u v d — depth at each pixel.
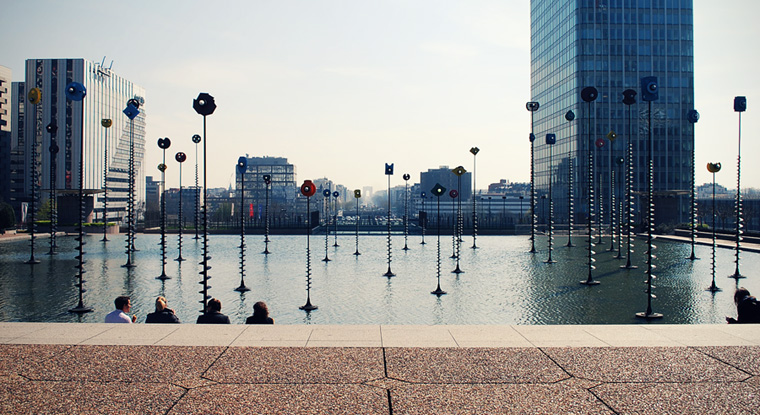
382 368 6.71
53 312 21.36
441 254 45.50
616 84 93.69
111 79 155.62
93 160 144.25
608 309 21.78
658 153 93.31
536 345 7.68
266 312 11.70
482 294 25.75
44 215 88.31
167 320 11.83
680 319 19.69
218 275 32.38
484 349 7.49
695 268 33.88
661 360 7.05
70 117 138.50
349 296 25.33
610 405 5.65
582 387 6.14
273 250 49.28
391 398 5.80
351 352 7.32
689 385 6.21
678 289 26.41
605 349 7.51
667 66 94.12
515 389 6.07
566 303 23.23
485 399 5.79
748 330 8.53
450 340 7.93
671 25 94.50
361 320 20.11
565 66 100.25
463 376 6.46
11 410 5.46
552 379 6.38
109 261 39.38
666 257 40.34
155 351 7.33
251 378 6.36
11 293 25.73
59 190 59.59
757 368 6.75
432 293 26.09
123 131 163.88
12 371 6.55
